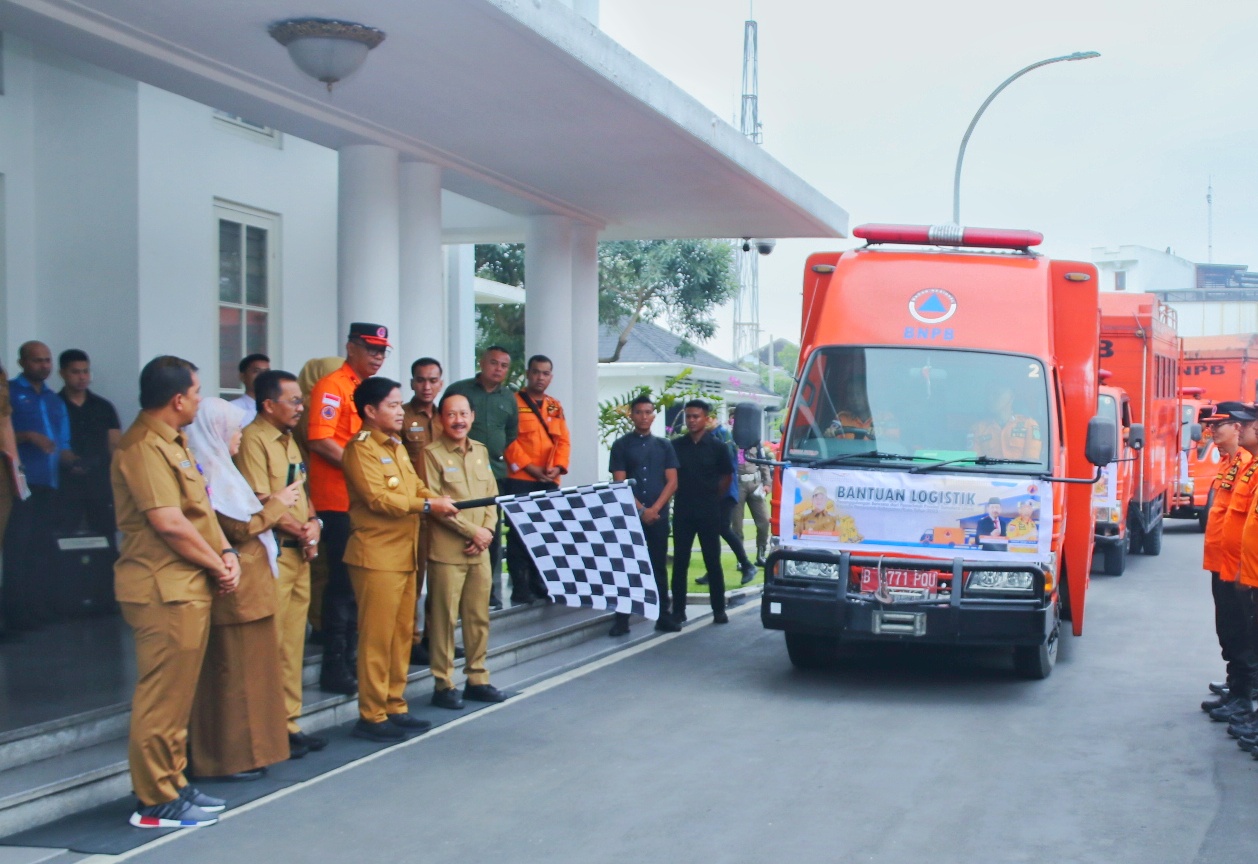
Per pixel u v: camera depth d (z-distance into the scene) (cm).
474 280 1631
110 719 625
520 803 586
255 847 524
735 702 809
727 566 1550
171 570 545
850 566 809
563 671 908
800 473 826
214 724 613
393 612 695
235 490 597
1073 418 912
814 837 536
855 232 938
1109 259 5825
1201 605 1269
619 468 1061
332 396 727
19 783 552
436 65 791
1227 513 759
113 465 549
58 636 822
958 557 795
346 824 555
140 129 984
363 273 973
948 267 889
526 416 997
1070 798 596
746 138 1086
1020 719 764
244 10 698
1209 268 7012
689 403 1091
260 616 609
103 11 703
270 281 1152
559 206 1249
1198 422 2078
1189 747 695
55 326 1009
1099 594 1356
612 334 3447
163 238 1012
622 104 875
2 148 978
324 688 748
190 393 552
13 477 788
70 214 1002
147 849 521
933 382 839
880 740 709
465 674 813
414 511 688
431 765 653
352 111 905
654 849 521
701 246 2702
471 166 1083
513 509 717
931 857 512
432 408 813
